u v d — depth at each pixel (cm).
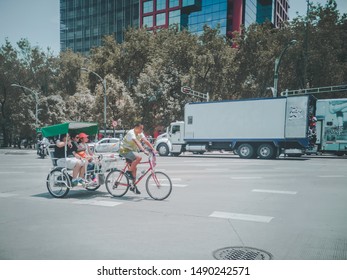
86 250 383
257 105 2014
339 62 3438
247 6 6512
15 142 4928
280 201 675
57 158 740
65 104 4350
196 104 2231
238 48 3497
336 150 2277
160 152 2364
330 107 2302
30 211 581
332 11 3238
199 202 662
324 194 759
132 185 717
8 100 4756
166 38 4081
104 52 4431
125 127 3922
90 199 697
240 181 974
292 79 3412
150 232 453
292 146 1953
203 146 2205
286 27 3431
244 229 470
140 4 7350
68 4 8669
